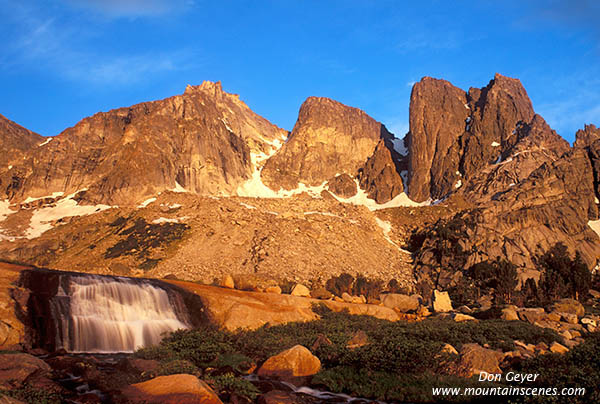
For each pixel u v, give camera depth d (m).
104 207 128.88
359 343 24.53
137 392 15.37
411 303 43.91
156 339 25.56
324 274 85.44
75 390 15.81
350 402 17.66
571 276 69.94
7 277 23.08
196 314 28.45
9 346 20.97
